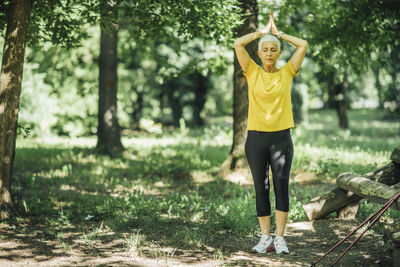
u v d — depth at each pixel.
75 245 4.61
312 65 19.91
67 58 16.75
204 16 6.51
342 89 21.41
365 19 8.41
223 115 34.50
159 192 7.54
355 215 5.48
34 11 6.47
